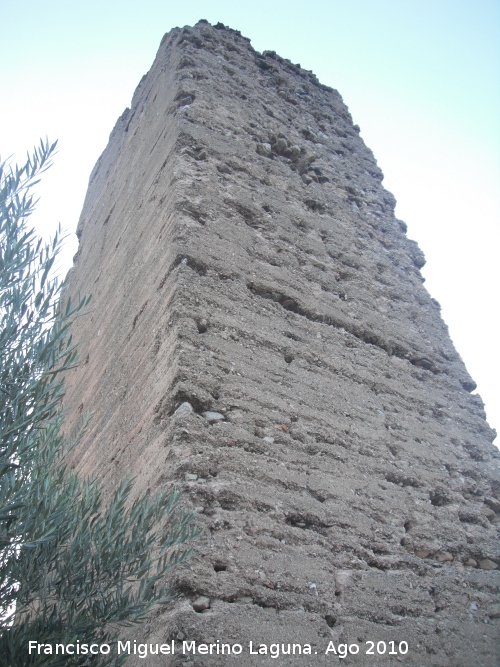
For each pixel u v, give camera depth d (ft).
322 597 15.06
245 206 25.86
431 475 21.22
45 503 12.38
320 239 27.84
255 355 19.94
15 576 12.16
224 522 14.94
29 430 12.60
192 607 13.19
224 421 17.33
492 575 19.20
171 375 17.79
